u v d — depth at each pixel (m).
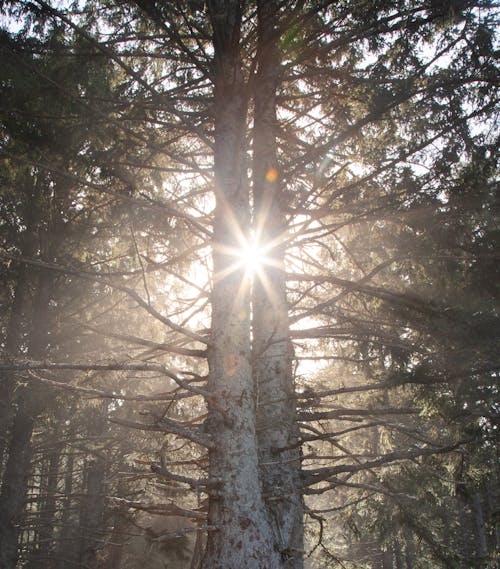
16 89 6.14
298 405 7.27
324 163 8.46
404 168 6.98
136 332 12.22
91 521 14.19
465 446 7.44
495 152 6.63
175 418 9.99
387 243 8.25
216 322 5.91
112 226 9.76
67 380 9.98
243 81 7.13
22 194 10.43
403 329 8.03
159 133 8.05
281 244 6.85
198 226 6.09
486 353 6.18
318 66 8.65
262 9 6.74
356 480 11.28
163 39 8.13
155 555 14.44
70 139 6.69
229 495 5.04
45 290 12.03
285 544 6.02
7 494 11.59
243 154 6.79
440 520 17.12
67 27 6.79
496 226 6.70
